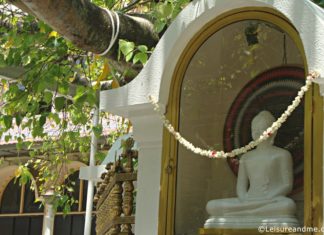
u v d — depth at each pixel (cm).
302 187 351
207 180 388
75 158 1253
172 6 500
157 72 395
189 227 385
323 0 515
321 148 338
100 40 484
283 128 365
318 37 335
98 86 639
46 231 1401
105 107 414
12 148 1300
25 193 1602
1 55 616
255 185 368
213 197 384
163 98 396
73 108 682
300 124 356
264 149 372
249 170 373
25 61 608
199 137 395
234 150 364
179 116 397
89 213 959
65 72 617
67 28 464
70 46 618
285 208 348
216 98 396
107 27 483
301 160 354
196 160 393
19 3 475
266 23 375
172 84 399
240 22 385
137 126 421
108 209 497
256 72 384
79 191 1500
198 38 394
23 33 618
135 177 448
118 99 410
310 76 332
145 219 412
